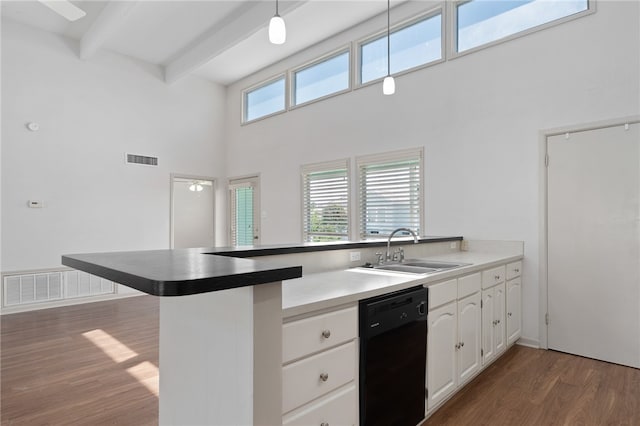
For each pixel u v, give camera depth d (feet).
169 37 17.17
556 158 11.03
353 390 5.18
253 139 21.49
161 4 14.55
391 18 14.98
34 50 16.08
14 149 15.53
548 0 11.43
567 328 10.73
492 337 9.43
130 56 19.10
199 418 4.41
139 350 10.62
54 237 16.52
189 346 4.60
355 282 6.21
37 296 15.98
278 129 20.03
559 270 10.93
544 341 11.08
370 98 15.89
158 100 20.20
